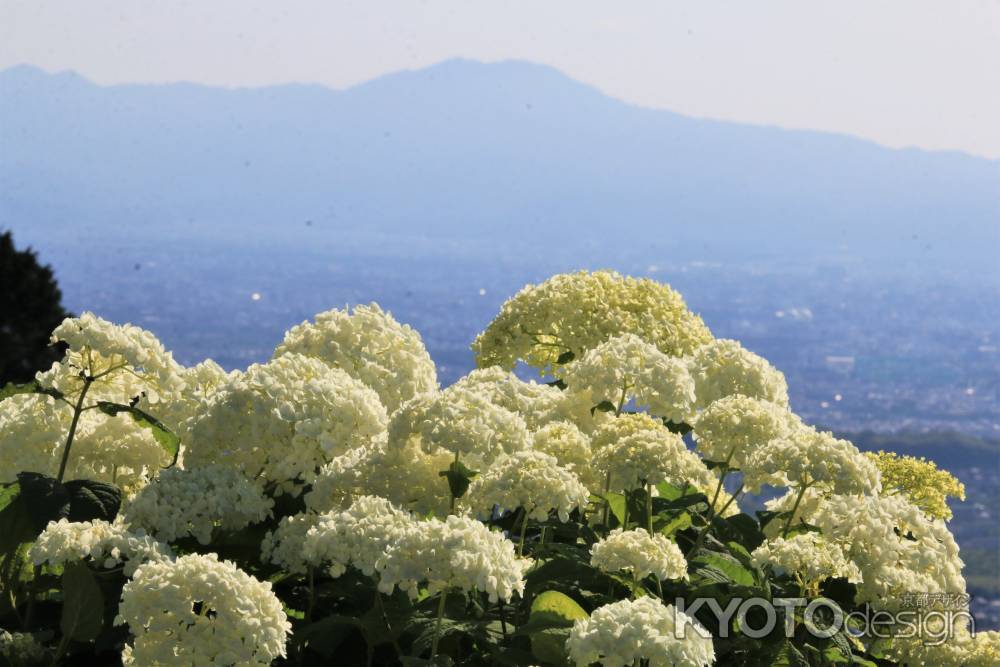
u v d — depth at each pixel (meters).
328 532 3.62
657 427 4.54
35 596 4.11
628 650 3.23
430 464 4.28
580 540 4.53
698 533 4.62
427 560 3.43
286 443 4.34
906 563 4.24
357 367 5.23
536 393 5.36
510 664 3.48
